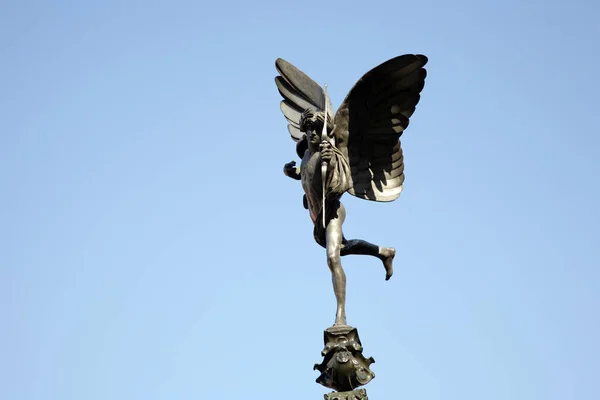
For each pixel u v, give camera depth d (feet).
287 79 69.15
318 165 61.52
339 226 61.05
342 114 63.16
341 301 58.34
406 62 62.23
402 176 65.46
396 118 64.18
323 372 56.85
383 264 63.72
